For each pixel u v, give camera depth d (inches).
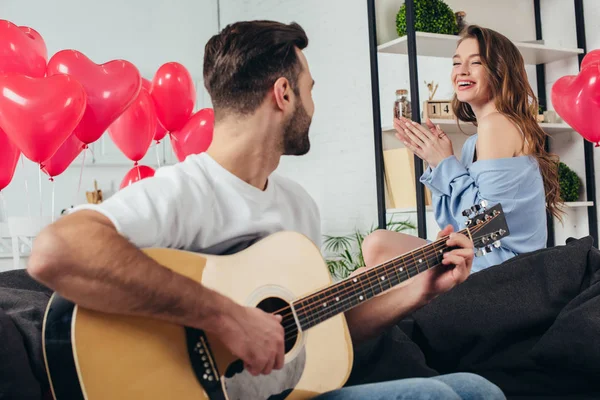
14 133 91.6
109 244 45.4
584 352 72.6
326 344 57.6
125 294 45.4
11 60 94.9
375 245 98.1
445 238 67.1
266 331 50.1
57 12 246.4
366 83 221.0
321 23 240.8
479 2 177.6
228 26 60.2
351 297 59.5
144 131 116.2
